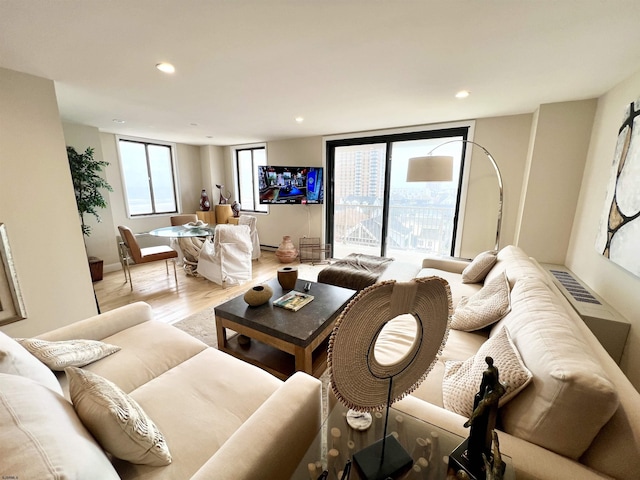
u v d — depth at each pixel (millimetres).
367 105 2836
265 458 807
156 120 3562
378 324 606
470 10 1311
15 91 1990
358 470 801
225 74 2055
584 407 729
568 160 2641
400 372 721
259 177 4402
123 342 1538
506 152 3260
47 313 2256
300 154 4891
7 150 1983
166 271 4336
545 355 891
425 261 3113
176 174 5602
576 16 1346
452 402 1050
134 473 854
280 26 1443
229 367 1358
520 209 3158
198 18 1367
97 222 4152
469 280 2516
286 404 961
